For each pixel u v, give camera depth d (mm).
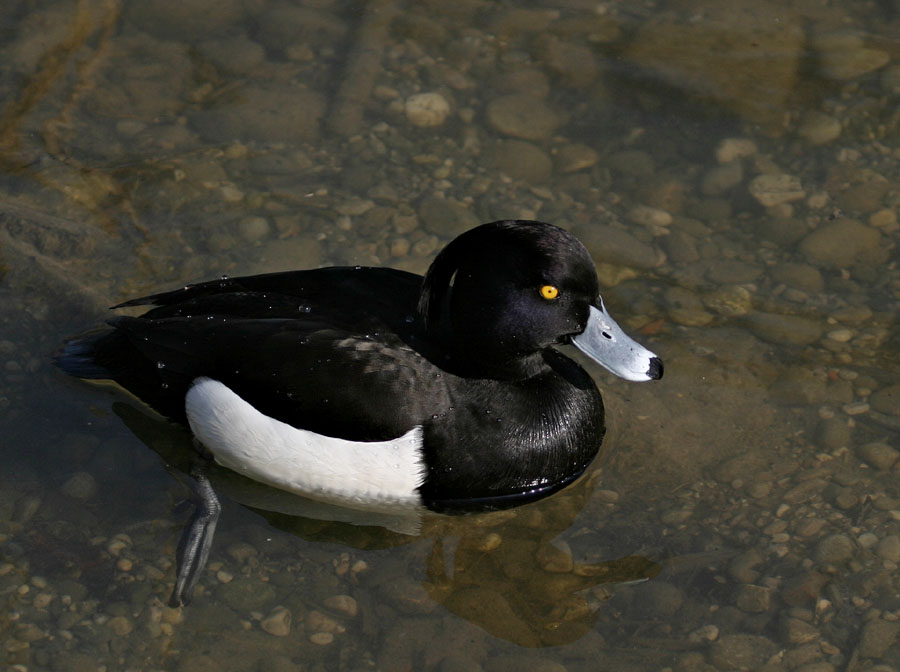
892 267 8930
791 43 10859
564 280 6637
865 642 6438
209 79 10523
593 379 8188
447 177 9734
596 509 7340
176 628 6527
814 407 7906
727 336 8406
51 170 9555
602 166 9852
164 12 11148
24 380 8062
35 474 7445
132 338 7090
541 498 7438
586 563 6984
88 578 6785
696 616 6629
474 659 6418
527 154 9961
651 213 9430
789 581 6793
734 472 7516
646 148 10008
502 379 7148
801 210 9422
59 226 9086
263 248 9000
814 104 10289
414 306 7125
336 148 9961
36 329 8383
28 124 9969
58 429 7773
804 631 6512
